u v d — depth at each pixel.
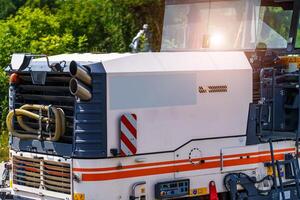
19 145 10.68
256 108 11.08
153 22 21.23
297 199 11.60
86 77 9.61
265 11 11.57
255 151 11.11
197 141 10.52
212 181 10.66
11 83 10.77
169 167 10.27
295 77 11.23
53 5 24.78
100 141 9.70
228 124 10.81
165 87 10.20
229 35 11.75
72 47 19.83
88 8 22.02
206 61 10.70
